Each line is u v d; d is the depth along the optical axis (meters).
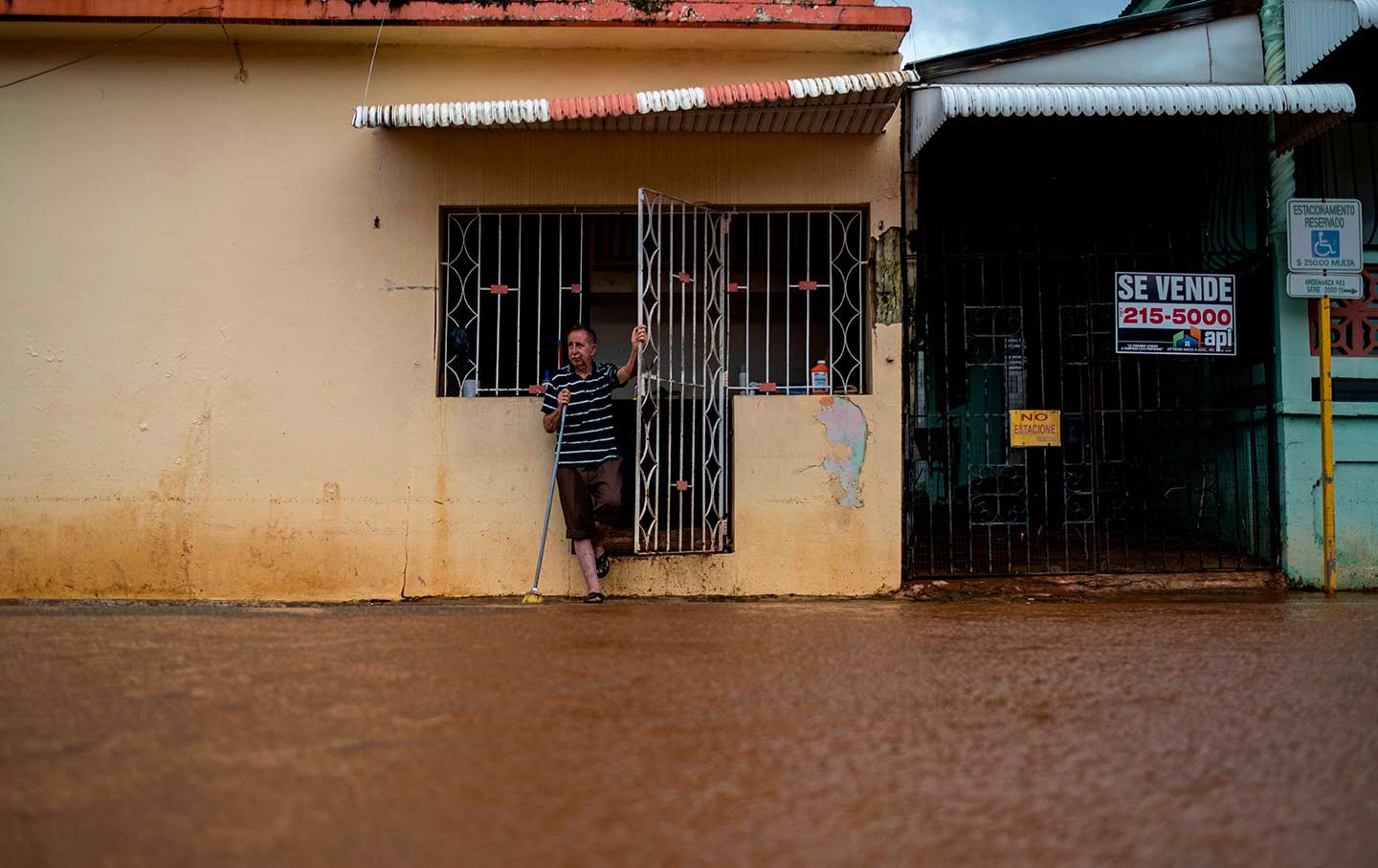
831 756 2.89
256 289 6.56
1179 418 8.15
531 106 5.97
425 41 6.58
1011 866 2.20
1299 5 6.22
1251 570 6.72
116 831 2.29
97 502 6.50
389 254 6.58
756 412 6.57
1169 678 3.88
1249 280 7.01
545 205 6.60
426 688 3.55
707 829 2.37
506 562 6.48
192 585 6.48
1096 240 6.86
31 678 3.64
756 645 4.48
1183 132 7.33
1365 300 6.83
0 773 2.63
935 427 9.32
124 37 6.55
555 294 7.01
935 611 5.80
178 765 2.72
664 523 7.33
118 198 6.58
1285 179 6.68
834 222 6.90
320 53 6.63
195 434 6.52
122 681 3.59
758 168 6.66
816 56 6.71
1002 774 2.77
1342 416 6.70
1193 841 2.34
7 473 6.50
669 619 5.30
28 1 6.25
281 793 2.53
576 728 3.11
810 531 6.55
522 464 6.49
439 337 6.62
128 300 6.55
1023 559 7.33
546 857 2.19
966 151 7.64
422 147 6.61
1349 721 3.30
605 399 6.30
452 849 2.22
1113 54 6.38
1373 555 6.68
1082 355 6.98
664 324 7.17
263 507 6.50
